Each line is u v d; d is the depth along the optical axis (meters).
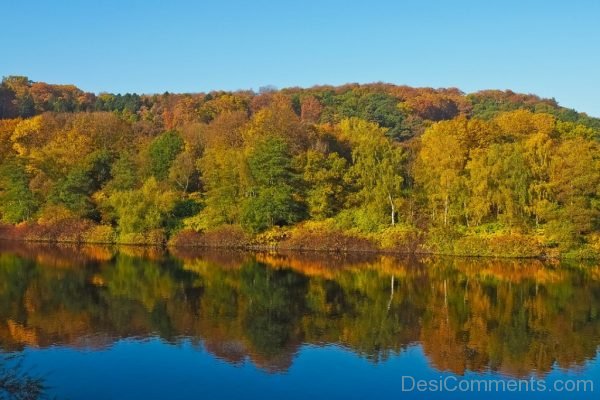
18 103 125.06
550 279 45.25
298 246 65.38
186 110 118.38
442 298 37.19
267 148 69.44
